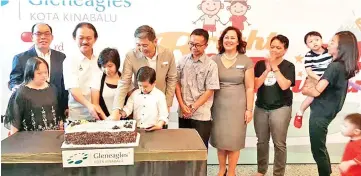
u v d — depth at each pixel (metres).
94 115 3.20
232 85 3.10
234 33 3.03
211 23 3.54
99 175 1.97
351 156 3.50
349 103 3.66
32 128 3.01
